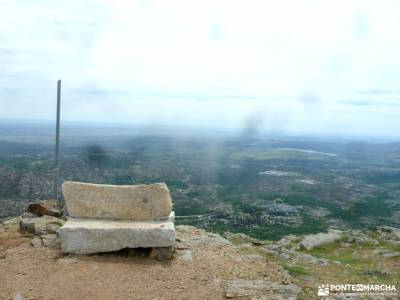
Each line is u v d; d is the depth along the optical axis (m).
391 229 9.55
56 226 6.10
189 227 7.69
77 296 4.12
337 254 7.55
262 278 4.88
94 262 4.94
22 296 4.07
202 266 5.11
